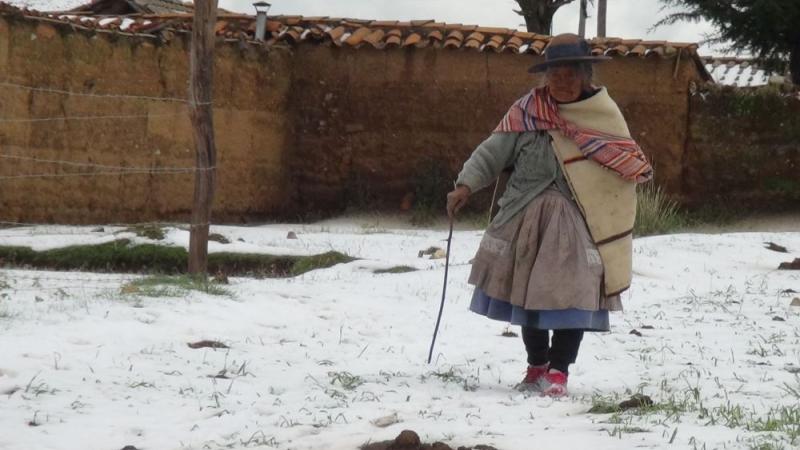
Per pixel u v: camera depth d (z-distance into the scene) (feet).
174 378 26.03
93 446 19.75
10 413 21.90
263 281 46.78
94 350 28.19
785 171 89.76
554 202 25.25
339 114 91.40
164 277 44.04
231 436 20.62
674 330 36.99
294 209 92.07
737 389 25.76
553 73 25.40
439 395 25.05
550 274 24.71
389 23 92.58
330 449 19.30
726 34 107.45
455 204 26.14
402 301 41.78
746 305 44.11
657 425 20.62
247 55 87.86
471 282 25.98
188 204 82.17
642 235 79.20
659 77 90.43
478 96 89.81
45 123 73.15
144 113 79.10
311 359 29.71
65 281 44.32
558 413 22.75
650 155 90.58
